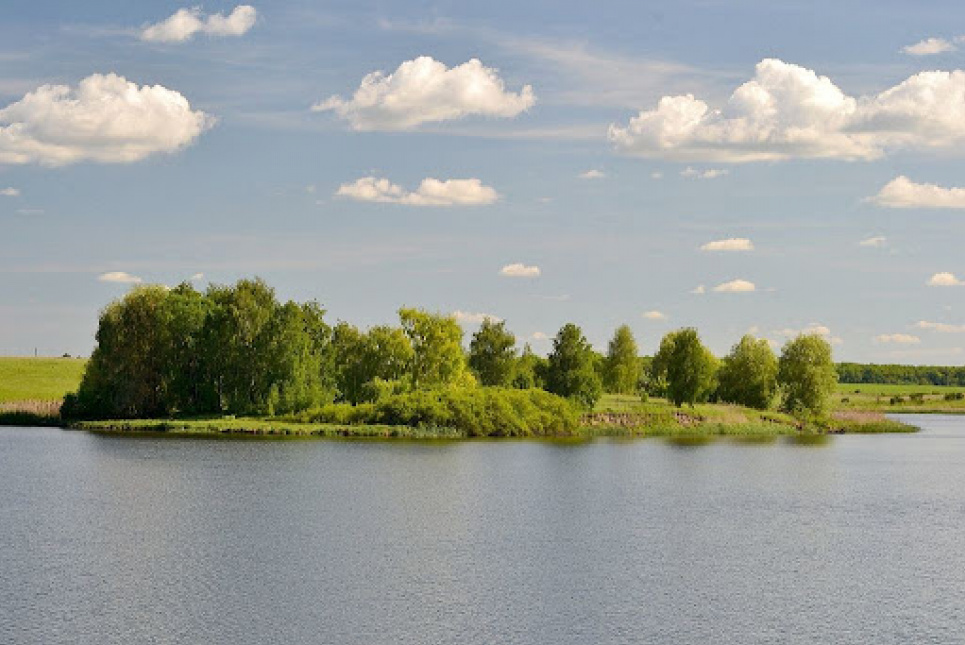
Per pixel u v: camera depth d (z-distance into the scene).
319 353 134.38
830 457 109.38
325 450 102.75
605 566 48.03
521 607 40.28
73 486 72.94
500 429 126.75
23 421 131.62
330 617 38.38
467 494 72.38
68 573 44.66
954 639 37.00
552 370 141.12
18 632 36.03
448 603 40.69
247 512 61.94
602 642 36.00
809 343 154.38
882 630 38.00
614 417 137.50
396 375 141.88
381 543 52.59
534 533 56.59
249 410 129.75
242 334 130.38
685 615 39.56
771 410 155.38
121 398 130.12
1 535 53.41
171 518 59.31
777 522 62.53
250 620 37.81
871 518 65.00
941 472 94.88
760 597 42.53
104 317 131.38
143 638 35.56
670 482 83.06
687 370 145.00
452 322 143.12
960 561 50.50
